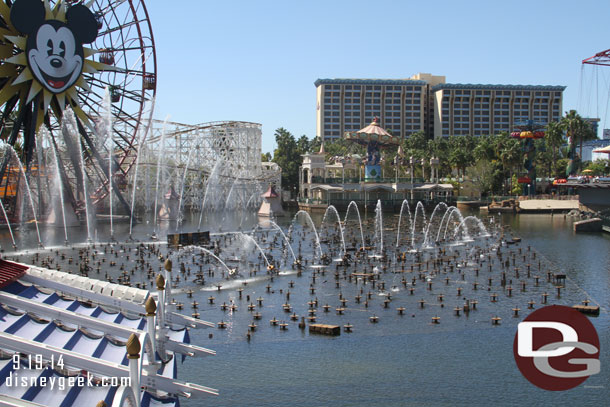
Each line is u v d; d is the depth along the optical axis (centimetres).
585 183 18488
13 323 3331
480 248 12269
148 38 14500
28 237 12912
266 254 10981
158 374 3406
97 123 14575
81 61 13275
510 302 7481
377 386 4881
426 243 13025
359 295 7788
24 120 13325
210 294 7838
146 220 17762
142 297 4084
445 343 5900
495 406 4562
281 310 7062
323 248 12162
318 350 5691
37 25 12444
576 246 12700
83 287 4103
